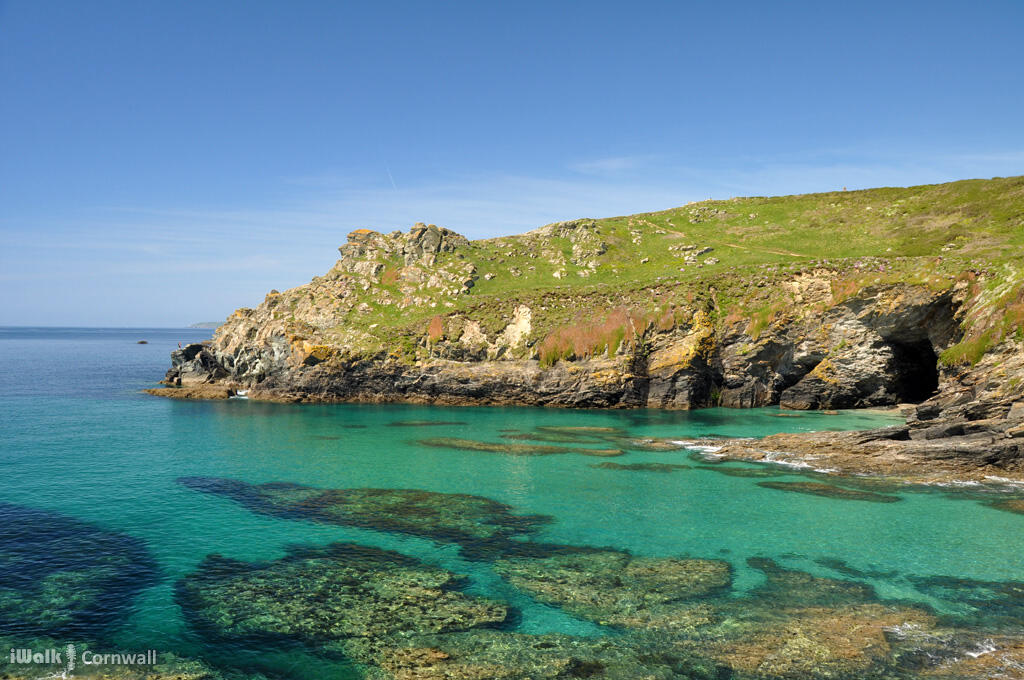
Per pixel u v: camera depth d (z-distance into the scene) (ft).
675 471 139.33
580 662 58.90
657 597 73.26
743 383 254.06
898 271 229.04
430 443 174.09
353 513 106.83
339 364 277.23
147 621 66.54
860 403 240.32
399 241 365.40
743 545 91.50
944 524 101.19
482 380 266.16
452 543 92.27
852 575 80.23
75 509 107.45
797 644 62.13
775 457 151.53
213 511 107.34
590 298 284.41
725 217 406.00
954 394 170.71
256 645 61.93
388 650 61.05
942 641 62.75
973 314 193.67
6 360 562.66
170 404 262.67
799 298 248.52
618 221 421.59
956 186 349.82
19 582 76.33
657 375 254.47
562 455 157.17
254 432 192.75
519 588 75.77
